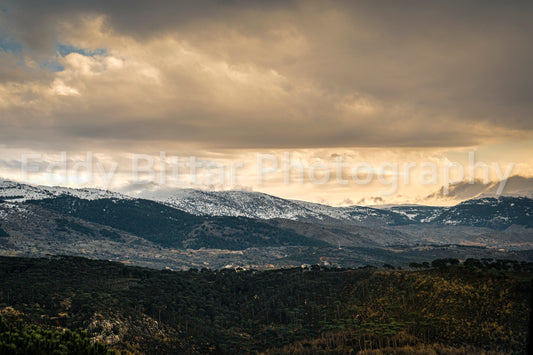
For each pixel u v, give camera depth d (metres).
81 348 84.56
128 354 157.00
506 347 146.62
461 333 158.38
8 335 79.88
